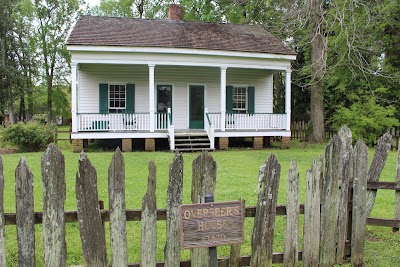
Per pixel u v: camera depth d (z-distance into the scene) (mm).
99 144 17672
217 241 3027
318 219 3896
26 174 3162
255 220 3645
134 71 18266
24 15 38312
